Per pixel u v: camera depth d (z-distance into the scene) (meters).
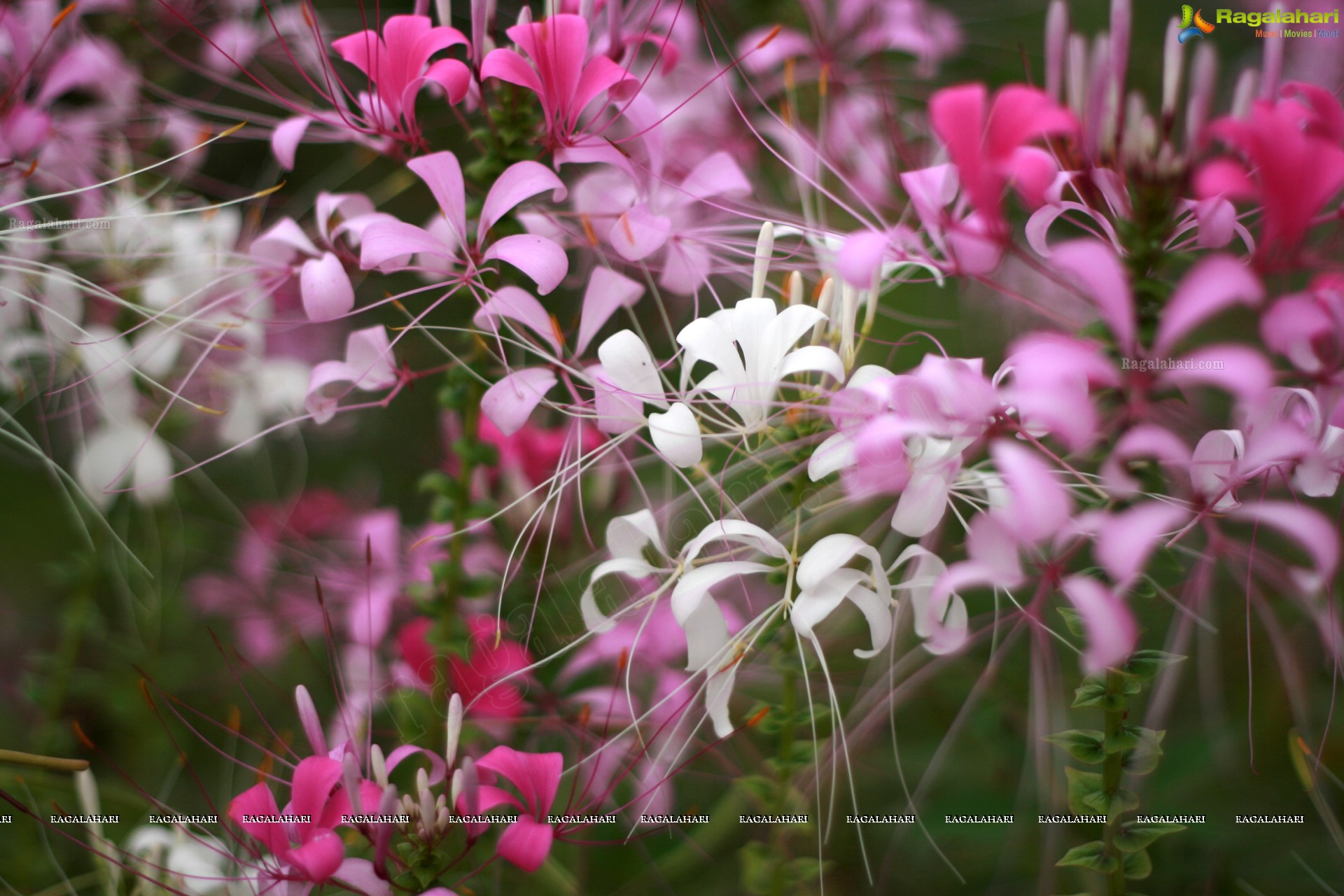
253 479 1.27
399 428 1.26
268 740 1.18
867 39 1.25
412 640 1.12
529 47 1.07
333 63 1.26
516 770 1.04
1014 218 1.16
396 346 1.22
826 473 1.04
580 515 1.14
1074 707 1.05
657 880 1.16
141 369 1.17
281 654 1.23
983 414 1.02
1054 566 1.04
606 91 1.09
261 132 1.20
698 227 1.14
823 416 1.06
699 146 1.20
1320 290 1.03
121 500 1.22
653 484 1.17
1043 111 1.02
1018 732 1.18
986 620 1.13
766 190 1.21
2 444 1.22
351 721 1.09
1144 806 1.16
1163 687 1.08
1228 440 1.03
